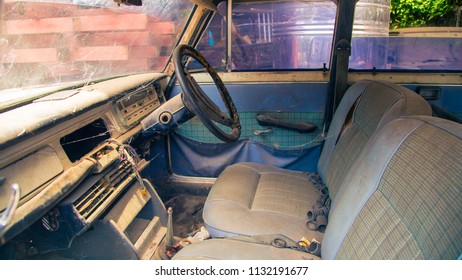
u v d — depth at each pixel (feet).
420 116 3.36
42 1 4.85
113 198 4.47
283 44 6.82
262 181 5.60
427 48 6.89
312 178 5.90
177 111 5.53
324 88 6.80
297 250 4.01
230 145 7.36
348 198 3.67
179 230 6.32
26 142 3.48
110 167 4.66
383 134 3.51
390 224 2.87
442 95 6.60
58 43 5.11
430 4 10.37
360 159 3.83
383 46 6.99
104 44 5.87
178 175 7.65
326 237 3.87
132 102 5.83
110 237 4.32
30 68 4.82
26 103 4.30
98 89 5.16
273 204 4.87
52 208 3.72
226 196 4.98
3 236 2.80
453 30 7.51
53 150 3.86
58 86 5.11
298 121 7.02
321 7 6.49
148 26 6.48
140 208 5.17
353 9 6.04
